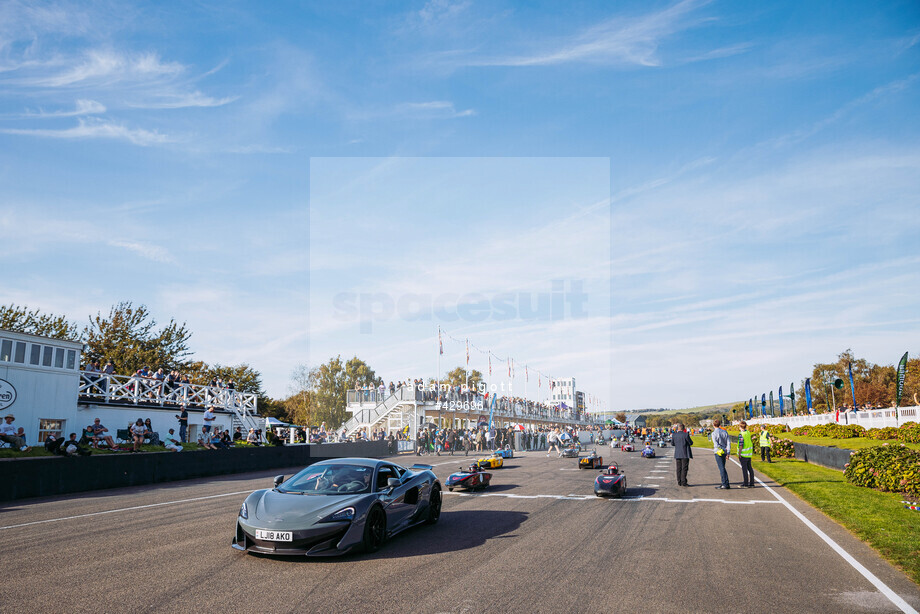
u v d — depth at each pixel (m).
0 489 14.77
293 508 8.30
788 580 7.13
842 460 21.17
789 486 16.98
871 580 7.13
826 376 87.50
